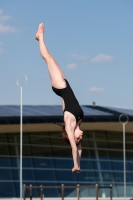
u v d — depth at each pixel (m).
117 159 106.38
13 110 97.88
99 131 106.56
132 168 107.00
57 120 94.62
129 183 104.56
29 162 98.25
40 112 97.25
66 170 100.06
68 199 96.81
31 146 99.62
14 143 98.38
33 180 96.12
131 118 99.31
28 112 96.69
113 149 106.88
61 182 98.31
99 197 100.62
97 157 104.56
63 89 18.23
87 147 104.56
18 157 97.69
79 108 17.98
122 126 102.50
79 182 99.75
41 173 98.00
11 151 97.56
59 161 100.50
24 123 92.69
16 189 94.12
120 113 100.75
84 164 102.62
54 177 98.31
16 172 95.94
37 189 95.44
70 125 17.84
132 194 103.88
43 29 19.31
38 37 19.27
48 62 18.72
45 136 101.31
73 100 18.05
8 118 92.06
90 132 105.88
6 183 94.06
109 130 107.38
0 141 97.44
